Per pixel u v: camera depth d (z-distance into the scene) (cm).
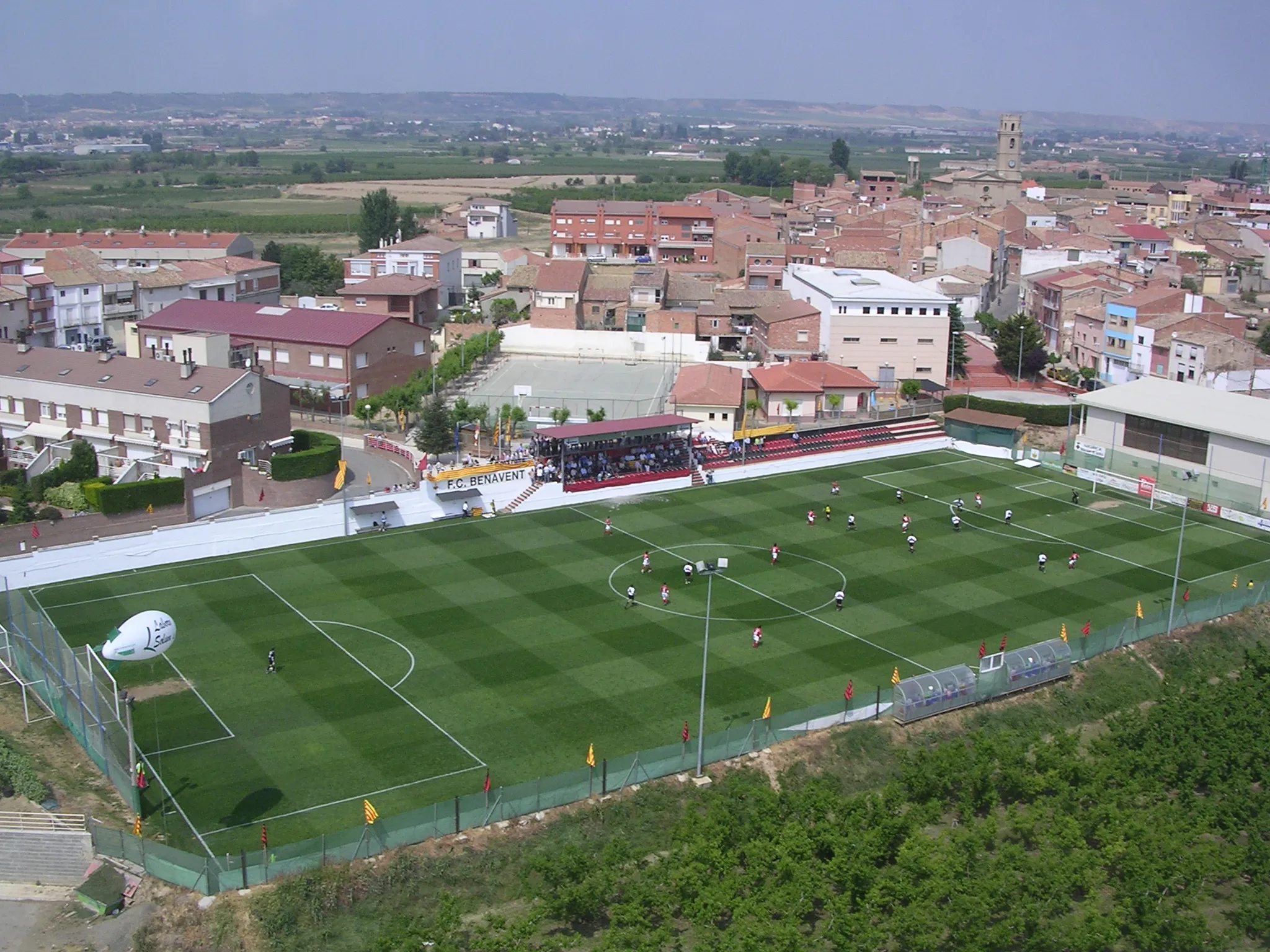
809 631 9950
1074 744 8094
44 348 14412
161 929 6303
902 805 7444
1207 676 9794
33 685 8594
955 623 10219
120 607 9956
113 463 13138
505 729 8200
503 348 19938
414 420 16012
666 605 10362
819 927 6488
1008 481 14288
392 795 7362
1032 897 6581
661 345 19525
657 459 13938
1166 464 14062
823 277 19700
